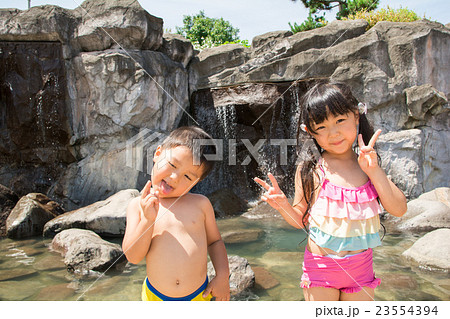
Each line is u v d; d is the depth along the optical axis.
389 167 6.72
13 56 6.38
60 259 3.99
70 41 6.64
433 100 6.56
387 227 5.20
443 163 6.93
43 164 6.73
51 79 6.48
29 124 6.56
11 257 4.10
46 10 6.41
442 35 7.02
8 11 6.42
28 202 5.34
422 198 6.04
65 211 5.99
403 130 6.90
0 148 6.62
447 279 3.23
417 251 3.77
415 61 6.89
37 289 3.18
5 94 6.53
